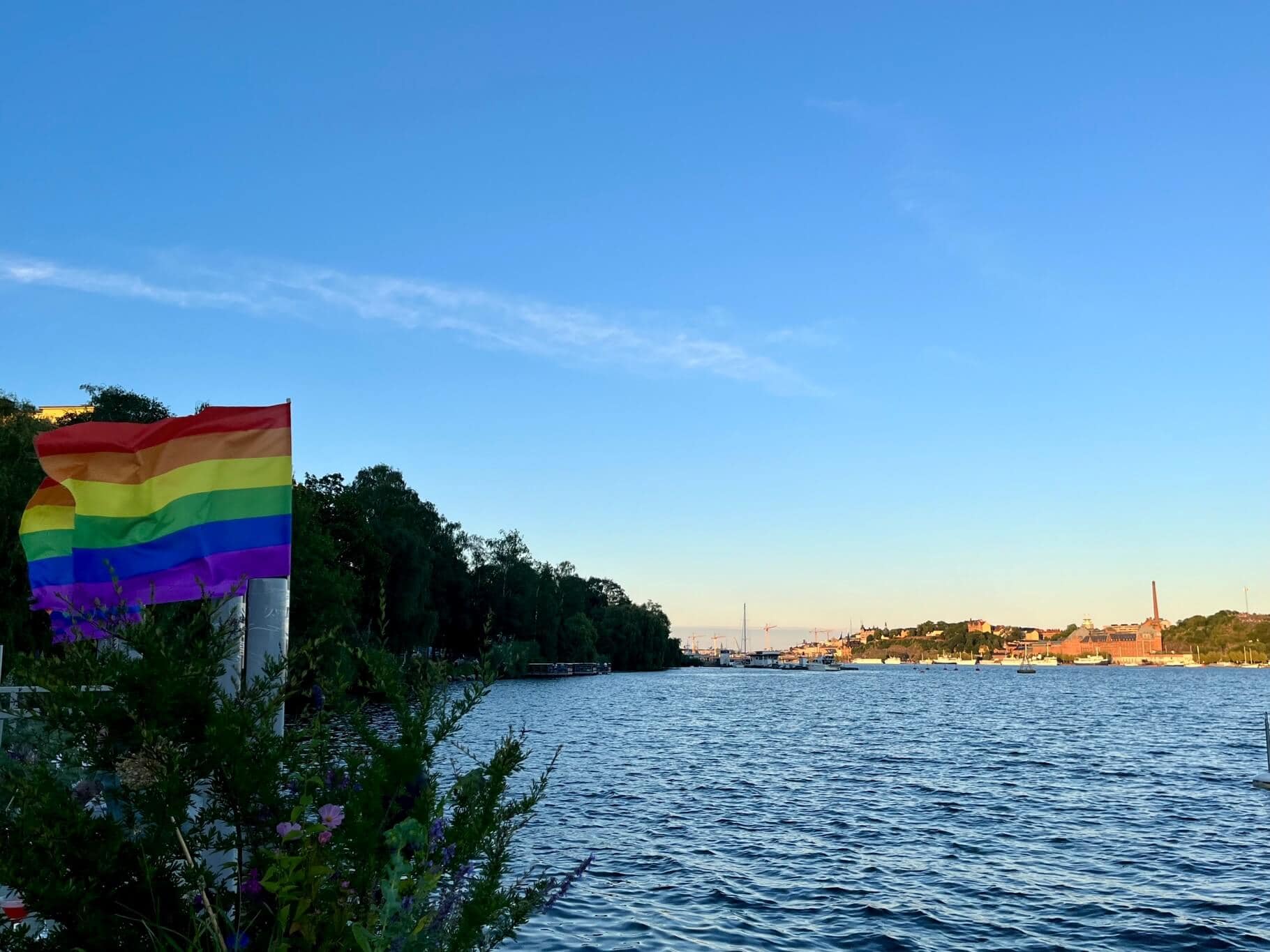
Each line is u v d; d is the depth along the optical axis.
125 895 4.48
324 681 5.25
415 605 85.88
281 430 7.84
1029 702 105.75
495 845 5.20
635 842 21.61
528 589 126.12
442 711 5.18
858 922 15.24
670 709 81.81
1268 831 24.19
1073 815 26.58
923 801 29.31
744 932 14.53
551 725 60.19
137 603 5.91
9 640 27.88
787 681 191.50
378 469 108.44
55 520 8.81
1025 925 15.19
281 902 4.42
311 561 52.91
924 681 196.12
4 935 4.55
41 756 5.00
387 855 4.63
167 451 7.79
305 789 4.81
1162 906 16.41
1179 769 39.06
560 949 13.39
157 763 4.50
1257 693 135.38
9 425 37.03
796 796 30.12
